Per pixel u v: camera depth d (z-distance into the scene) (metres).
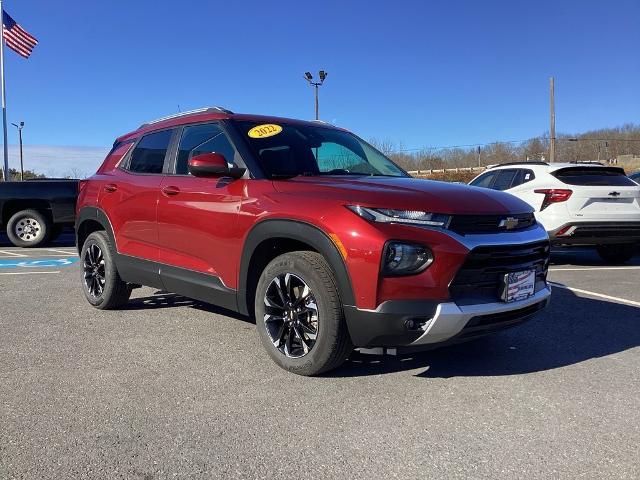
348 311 3.29
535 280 3.71
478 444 2.77
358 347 3.47
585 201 8.03
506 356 4.12
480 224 3.38
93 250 5.63
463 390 3.46
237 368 3.84
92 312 5.50
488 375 3.73
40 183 11.70
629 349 4.29
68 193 11.74
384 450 2.71
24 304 5.86
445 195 3.45
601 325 4.98
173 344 4.40
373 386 3.52
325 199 3.45
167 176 4.74
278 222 3.61
